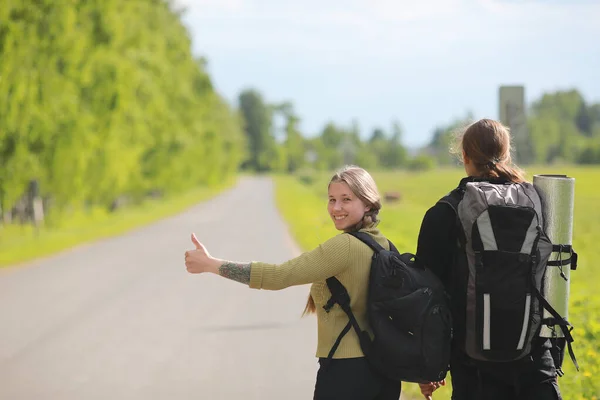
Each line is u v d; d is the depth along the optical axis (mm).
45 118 44469
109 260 36531
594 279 31094
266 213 80188
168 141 95375
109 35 50750
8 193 44562
